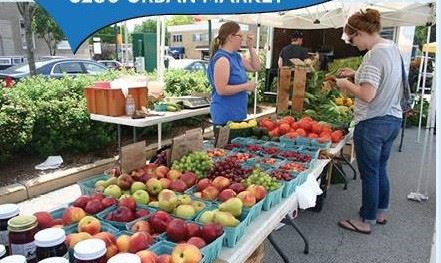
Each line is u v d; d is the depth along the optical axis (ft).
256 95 26.94
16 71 27.89
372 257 9.96
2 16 71.15
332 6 19.33
